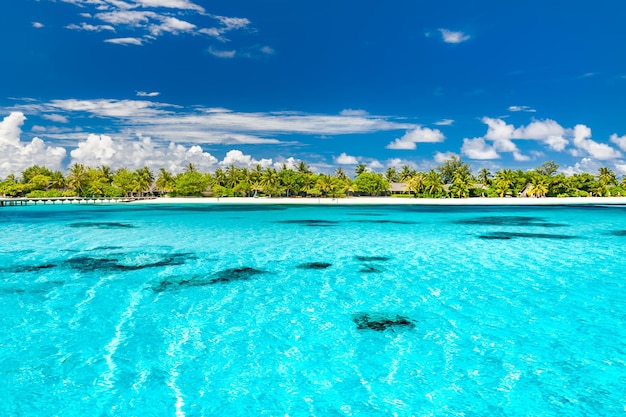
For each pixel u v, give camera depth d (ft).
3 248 101.76
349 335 43.93
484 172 461.78
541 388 33.01
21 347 40.75
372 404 31.07
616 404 30.76
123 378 34.76
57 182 441.68
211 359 38.24
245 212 251.80
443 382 34.04
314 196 467.52
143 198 420.77
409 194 451.94
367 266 79.36
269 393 32.58
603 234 130.82
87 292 60.64
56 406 30.78
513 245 106.52
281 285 64.80
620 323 46.88
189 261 84.64
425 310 52.01
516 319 48.42
